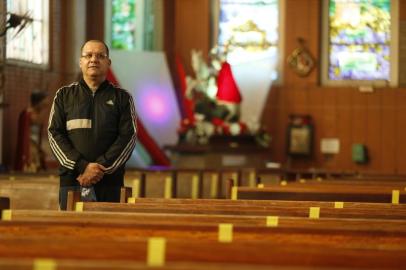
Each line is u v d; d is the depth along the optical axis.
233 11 25.56
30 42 21.30
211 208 6.12
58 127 7.87
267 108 25.44
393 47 25.50
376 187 9.80
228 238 4.50
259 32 25.41
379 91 25.36
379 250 3.71
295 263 3.68
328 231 4.51
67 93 7.90
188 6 25.31
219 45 25.53
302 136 25.28
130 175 12.71
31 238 3.88
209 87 22.97
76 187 7.79
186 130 22.61
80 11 23.06
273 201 6.79
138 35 24.86
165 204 6.32
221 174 13.94
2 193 10.15
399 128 25.28
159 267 3.03
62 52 22.58
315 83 25.45
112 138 7.86
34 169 19.23
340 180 13.20
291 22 25.45
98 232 4.65
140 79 24.52
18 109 20.47
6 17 18.39
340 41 25.61
